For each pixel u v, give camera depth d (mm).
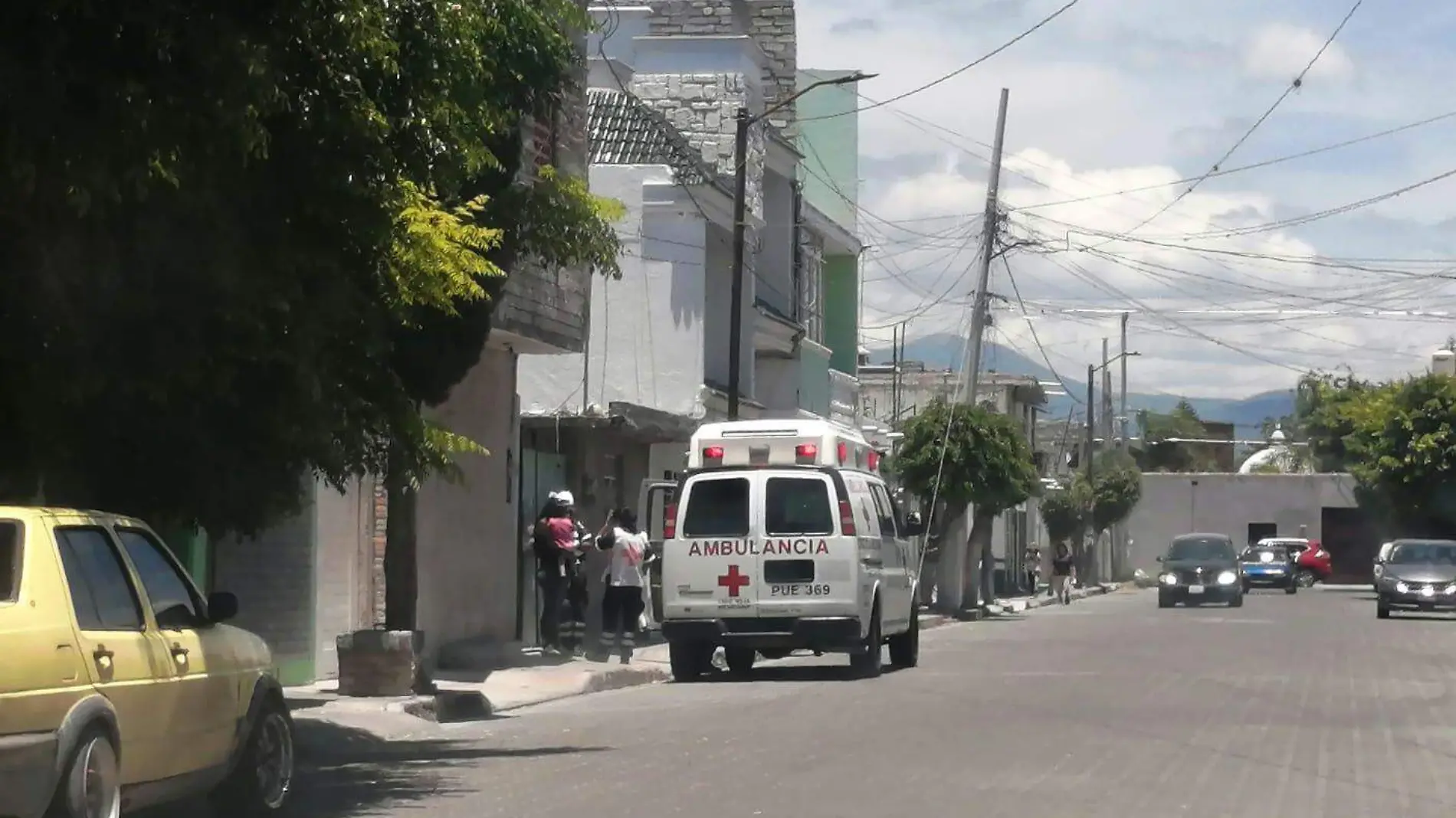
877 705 18219
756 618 21672
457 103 12008
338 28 10219
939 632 35719
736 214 27453
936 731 15609
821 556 21594
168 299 10617
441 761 13945
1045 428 99875
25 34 9188
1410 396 55125
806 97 46875
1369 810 11180
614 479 31469
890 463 46125
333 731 15570
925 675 22750
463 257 12961
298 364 11477
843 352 46250
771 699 19062
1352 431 69625
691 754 14055
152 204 10148
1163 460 116812
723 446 22469
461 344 16250
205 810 11531
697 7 36531
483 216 15625
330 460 12969
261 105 9672
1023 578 71562
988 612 45438
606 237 16453
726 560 21766
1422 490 54406
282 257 11164
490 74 12664
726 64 35844
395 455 14055
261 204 11078
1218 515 86938
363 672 17781
